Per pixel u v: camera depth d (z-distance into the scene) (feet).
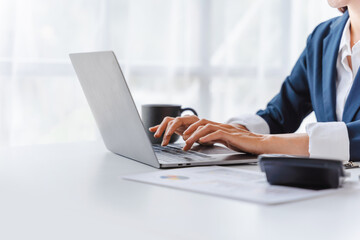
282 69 11.18
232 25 10.66
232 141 3.68
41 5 8.71
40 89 8.82
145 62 9.83
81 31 9.05
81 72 3.87
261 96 11.01
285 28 11.13
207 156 3.57
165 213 2.13
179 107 4.43
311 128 3.76
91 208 2.21
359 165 3.40
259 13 10.89
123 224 1.97
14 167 3.25
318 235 1.85
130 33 9.47
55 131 8.98
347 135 3.63
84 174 3.01
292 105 5.36
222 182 2.68
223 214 2.10
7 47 8.46
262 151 3.67
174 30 10.05
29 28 8.64
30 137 8.79
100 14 9.16
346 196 2.44
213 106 10.60
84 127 9.18
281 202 2.28
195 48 10.30
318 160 2.52
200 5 10.26
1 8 8.39
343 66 4.80
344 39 4.75
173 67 10.09
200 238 1.80
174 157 3.49
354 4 4.63
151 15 9.83
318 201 2.34
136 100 9.83
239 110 10.86
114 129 3.66
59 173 3.04
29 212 2.15
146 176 2.86
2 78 8.50
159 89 10.01
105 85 3.45
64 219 2.04
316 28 5.29
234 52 10.72
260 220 2.02
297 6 11.21
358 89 4.43
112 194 2.47
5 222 2.01
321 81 4.98
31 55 8.70
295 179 2.58
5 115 8.55
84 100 9.14
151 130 4.17
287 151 3.70
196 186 2.58
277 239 1.80
